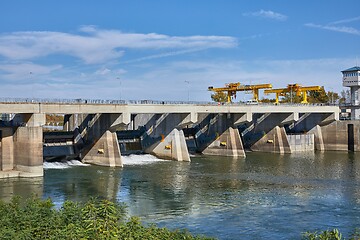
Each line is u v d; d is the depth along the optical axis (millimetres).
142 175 67375
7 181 60344
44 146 78625
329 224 40125
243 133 113062
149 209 45500
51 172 68875
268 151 106750
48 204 27141
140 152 92875
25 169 64500
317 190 55750
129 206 46750
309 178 65188
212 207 46500
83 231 19438
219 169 74750
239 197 51531
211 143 100438
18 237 20469
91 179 63062
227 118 97188
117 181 61719
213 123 100500
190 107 85438
